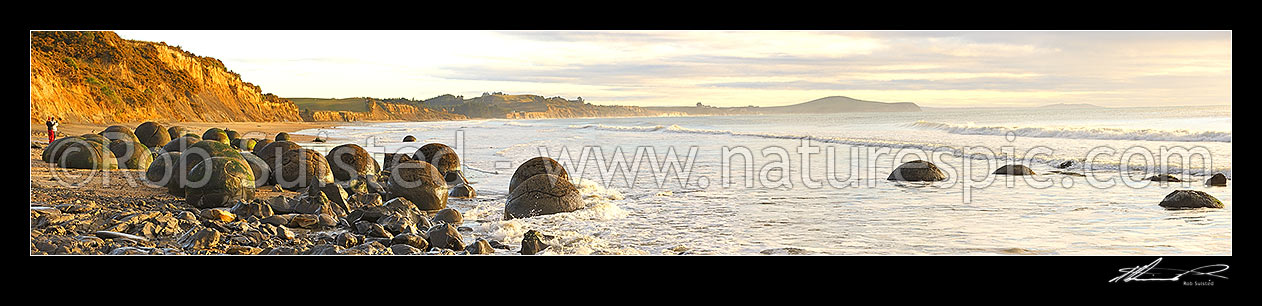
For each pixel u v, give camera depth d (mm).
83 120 44312
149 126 22766
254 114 90250
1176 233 8555
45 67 44406
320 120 128250
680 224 9617
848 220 9805
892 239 8414
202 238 7711
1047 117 63250
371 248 7562
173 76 72875
